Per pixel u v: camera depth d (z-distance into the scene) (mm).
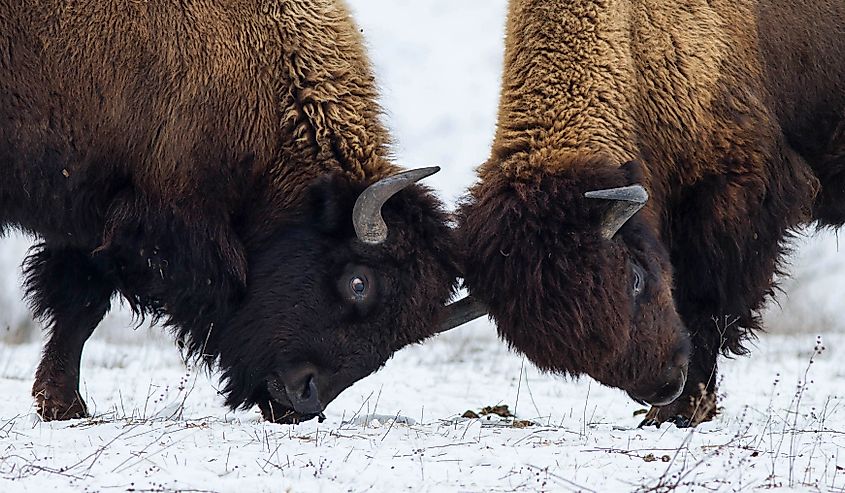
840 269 77750
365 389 36406
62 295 29281
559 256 25359
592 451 23031
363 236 25766
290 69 28203
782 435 24359
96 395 33688
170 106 27406
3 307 70625
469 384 38188
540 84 28359
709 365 30250
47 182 27391
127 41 27328
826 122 33000
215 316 28109
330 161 28016
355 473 20719
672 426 27484
